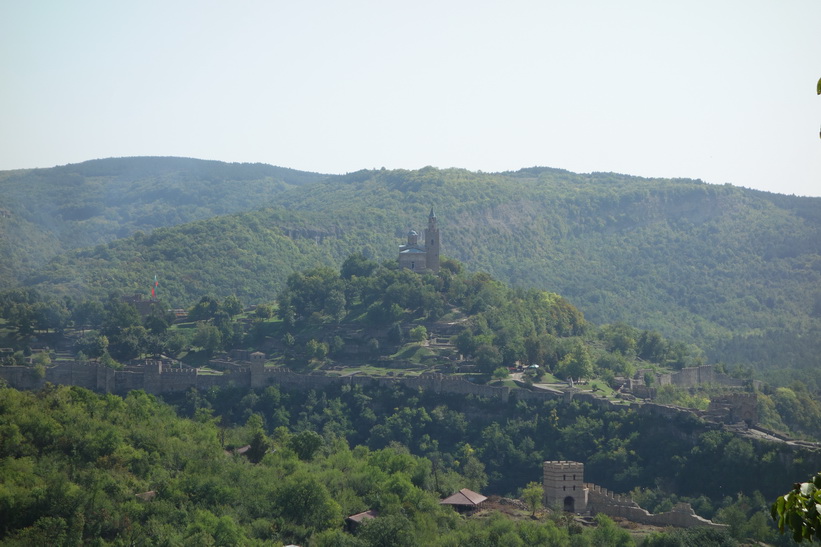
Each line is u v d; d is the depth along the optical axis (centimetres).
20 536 17600
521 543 19500
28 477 19100
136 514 18862
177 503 19638
